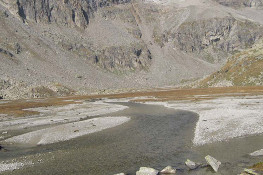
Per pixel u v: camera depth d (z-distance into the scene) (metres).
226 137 33.19
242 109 57.88
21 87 140.00
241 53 150.62
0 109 75.12
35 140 36.06
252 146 28.69
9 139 37.03
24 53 190.12
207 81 157.00
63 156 28.23
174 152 28.19
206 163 24.06
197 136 34.75
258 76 126.94
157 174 21.45
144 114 61.75
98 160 26.48
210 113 55.16
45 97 137.50
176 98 102.38
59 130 42.53
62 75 181.88
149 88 198.88
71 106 86.75
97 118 55.44
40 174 23.03
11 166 25.27
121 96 131.25
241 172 21.00
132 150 29.77
